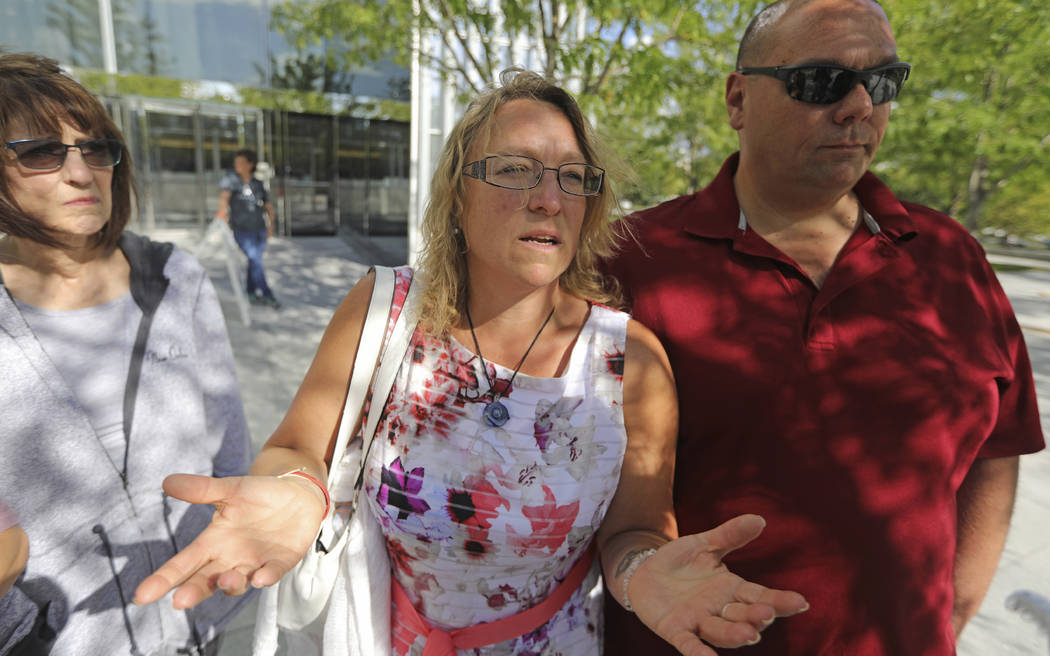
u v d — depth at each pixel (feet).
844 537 4.26
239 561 2.66
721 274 4.48
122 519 4.33
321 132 31.27
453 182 3.79
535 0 15.07
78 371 4.29
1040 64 29.40
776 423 4.32
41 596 3.97
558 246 3.65
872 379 4.28
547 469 3.75
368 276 4.17
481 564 3.81
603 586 4.46
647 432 4.01
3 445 3.84
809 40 4.09
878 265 4.40
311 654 4.22
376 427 3.89
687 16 15.33
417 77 30.45
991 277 4.84
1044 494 11.66
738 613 2.71
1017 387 4.91
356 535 3.94
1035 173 43.21
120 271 4.66
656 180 31.91
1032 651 7.91
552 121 3.64
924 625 4.45
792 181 4.32
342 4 15.24
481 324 3.97
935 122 34.27
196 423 4.88
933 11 25.58
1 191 3.90
